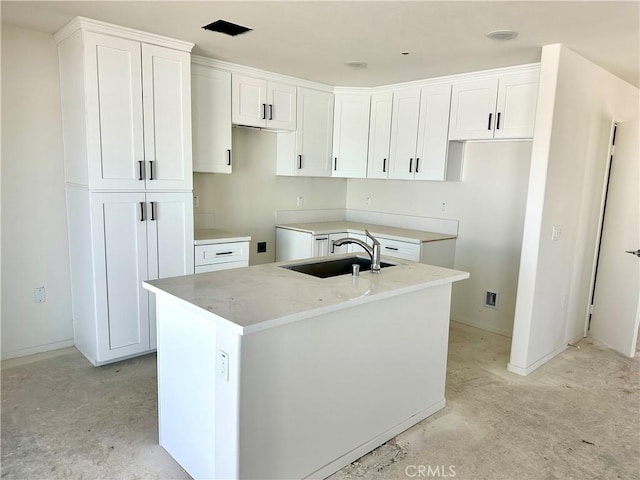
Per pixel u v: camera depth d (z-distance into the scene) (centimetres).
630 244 368
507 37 277
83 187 296
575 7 225
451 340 394
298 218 495
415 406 257
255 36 293
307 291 211
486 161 416
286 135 445
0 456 215
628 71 352
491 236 419
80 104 288
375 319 225
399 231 457
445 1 224
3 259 309
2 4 249
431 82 404
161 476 206
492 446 238
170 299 200
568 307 371
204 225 416
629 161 372
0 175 301
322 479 210
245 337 170
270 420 184
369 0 226
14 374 298
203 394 192
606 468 221
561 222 332
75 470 207
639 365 347
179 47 311
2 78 294
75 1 242
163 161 317
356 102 457
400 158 436
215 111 364
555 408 278
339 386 212
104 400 269
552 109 293
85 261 307
